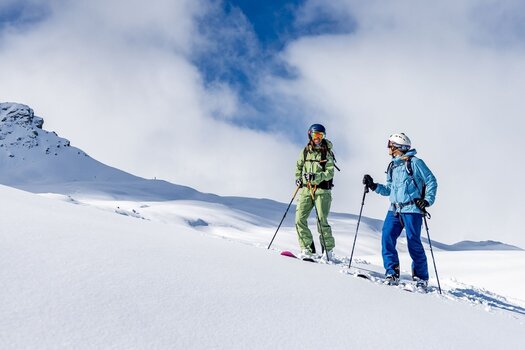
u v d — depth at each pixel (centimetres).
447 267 1677
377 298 346
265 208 8369
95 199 7181
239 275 307
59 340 164
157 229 439
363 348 229
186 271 284
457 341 277
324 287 337
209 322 214
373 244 5012
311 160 625
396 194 539
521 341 319
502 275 1429
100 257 268
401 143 544
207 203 6819
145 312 206
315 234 4484
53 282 214
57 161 16100
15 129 17638
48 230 298
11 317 172
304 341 220
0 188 502
